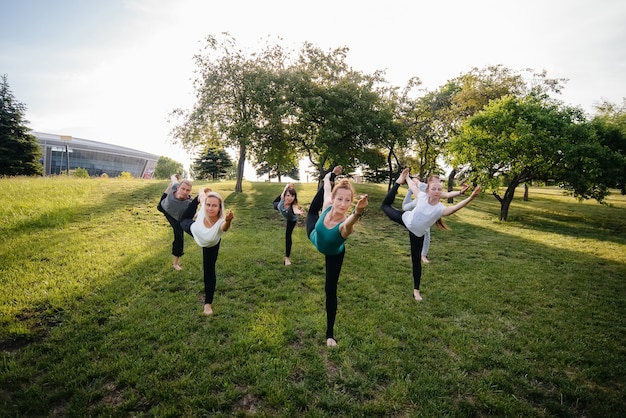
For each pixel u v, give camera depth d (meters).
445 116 21.75
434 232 11.80
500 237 11.45
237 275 6.09
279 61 18.61
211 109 18.05
